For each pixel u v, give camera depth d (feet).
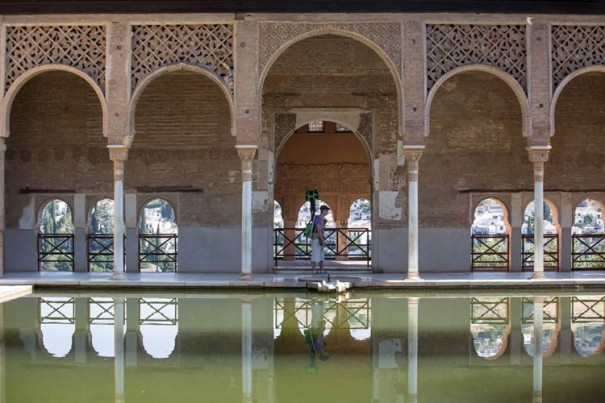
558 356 23.25
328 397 18.67
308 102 45.88
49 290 38.88
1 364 22.15
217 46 39.40
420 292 38.58
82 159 46.06
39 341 25.67
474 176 45.85
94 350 24.20
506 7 39.24
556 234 46.65
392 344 25.13
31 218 46.06
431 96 39.37
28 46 39.58
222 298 36.24
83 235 46.06
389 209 45.62
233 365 22.11
